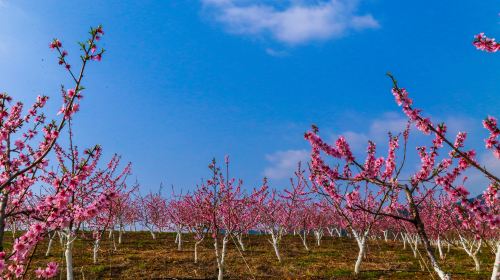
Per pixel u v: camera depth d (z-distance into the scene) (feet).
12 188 22.07
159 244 80.89
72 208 19.72
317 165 24.82
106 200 20.15
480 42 20.15
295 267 56.75
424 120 20.84
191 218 66.85
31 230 18.37
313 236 106.42
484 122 21.08
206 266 56.90
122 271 52.60
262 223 73.31
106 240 83.30
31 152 23.24
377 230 87.35
